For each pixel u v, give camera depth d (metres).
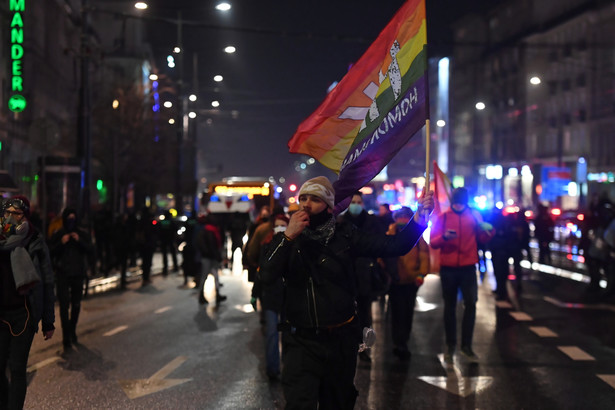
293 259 5.03
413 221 5.16
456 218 10.00
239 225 28.64
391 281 9.98
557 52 73.06
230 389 8.41
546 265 27.14
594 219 21.48
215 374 9.22
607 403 7.72
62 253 11.32
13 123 39.88
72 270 11.29
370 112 5.82
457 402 7.80
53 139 18.05
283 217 10.01
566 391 8.25
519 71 80.31
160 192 47.94
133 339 11.90
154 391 8.33
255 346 11.23
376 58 5.79
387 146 5.69
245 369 9.52
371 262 9.42
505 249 16.84
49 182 23.31
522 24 80.19
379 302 16.47
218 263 17.02
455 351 10.70
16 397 6.37
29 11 42.66
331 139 5.97
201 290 16.94
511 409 7.50
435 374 9.16
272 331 8.86
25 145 42.31
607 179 61.66
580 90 68.94
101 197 42.66
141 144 46.62
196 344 11.42
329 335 4.99
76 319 11.46
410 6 5.61
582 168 65.62
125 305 16.61
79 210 22.97
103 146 46.34
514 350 10.72
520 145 80.19
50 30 48.38
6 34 37.91
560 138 60.78
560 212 43.56
